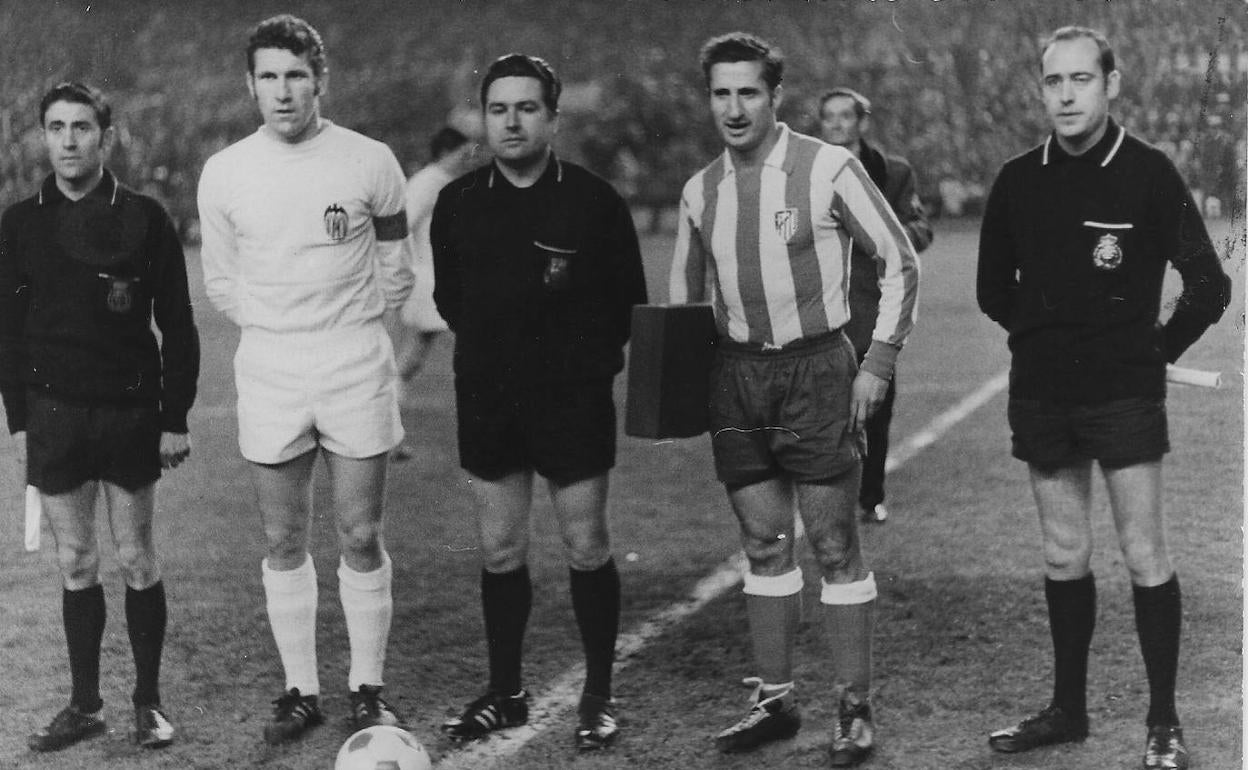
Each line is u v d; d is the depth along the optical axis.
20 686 3.73
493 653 3.36
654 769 3.12
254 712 3.55
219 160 3.17
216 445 6.55
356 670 3.34
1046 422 3.03
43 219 3.21
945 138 15.09
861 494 5.12
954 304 11.16
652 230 16.03
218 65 12.97
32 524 3.33
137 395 3.27
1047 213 2.95
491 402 3.18
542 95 3.08
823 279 2.98
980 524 5.09
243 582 4.55
